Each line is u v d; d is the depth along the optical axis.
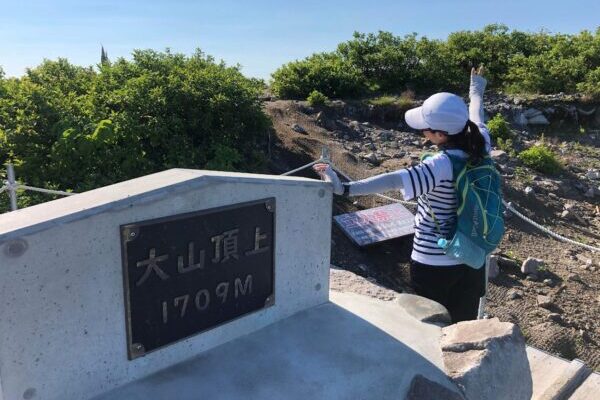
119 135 7.14
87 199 2.35
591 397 3.44
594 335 6.46
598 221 9.73
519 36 17.22
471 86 4.08
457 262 3.21
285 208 2.95
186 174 2.66
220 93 8.03
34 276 2.09
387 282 7.00
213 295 2.72
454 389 2.60
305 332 2.98
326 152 5.33
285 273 3.05
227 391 2.46
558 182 10.77
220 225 2.67
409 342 2.94
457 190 3.05
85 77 9.08
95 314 2.29
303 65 13.72
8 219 2.17
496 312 6.63
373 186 3.09
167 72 8.52
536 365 3.78
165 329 2.55
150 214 2.39
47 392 2.19
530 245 8.42
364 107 12.83
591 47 16.08
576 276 7.58
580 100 14.55
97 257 2.26
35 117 7.02
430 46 15.34
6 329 2.04
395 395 2.54
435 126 3.08
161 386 2.46
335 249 7.31
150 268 2.44
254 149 8.57
